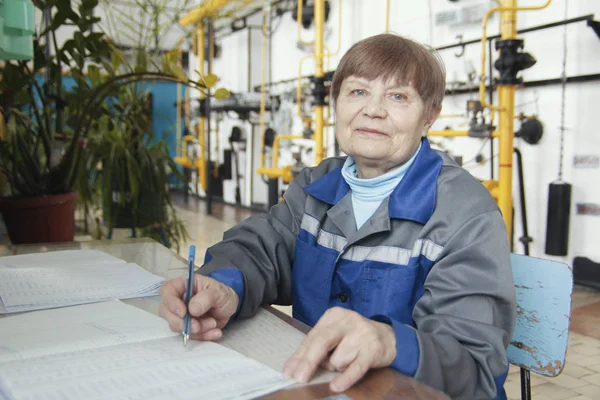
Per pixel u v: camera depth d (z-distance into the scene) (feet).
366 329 1.91
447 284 2.45
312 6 16.06
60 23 5.85
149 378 1.74
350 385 1.73
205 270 2.81
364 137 2.88
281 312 2.72
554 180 10.59
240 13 21.42
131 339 2.13
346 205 3.05
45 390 1.63
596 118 9.84
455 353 2.10
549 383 6.49
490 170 11.46
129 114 7.41
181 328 2.20
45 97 6.09
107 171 7.11
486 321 2.34
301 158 17.33
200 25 18.98
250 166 21.20
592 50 9.77
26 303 2.57
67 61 6.06
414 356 1.94
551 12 10.32
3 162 5.80
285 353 2.08
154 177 7.53
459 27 11.96
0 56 4.29
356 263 2.86
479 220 2.53
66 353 1.96
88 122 6.12
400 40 2.90
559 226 10.31
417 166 2.87
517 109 11.19
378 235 2.84
